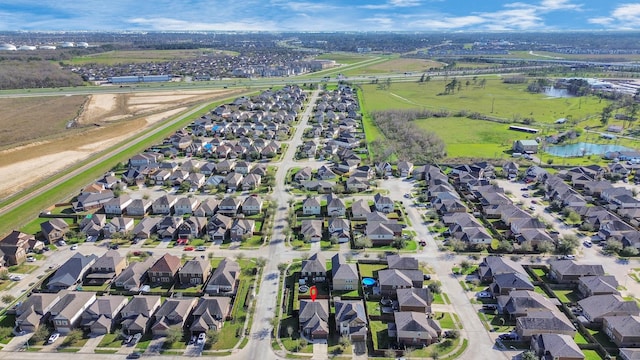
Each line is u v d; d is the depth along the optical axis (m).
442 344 88.88
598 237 130.88
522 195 164.50
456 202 149.75
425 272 114.38
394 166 197.25
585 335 90.88
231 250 127.06
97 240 133.75
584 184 169.12
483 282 110.06
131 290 107.44
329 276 112.69
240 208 155.75
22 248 122.19
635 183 173.88
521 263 118.06
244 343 89.88
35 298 98.44
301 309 95.69
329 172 184.75
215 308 96.19
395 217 146.88
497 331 92.38
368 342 90.50
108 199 160.25
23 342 90.62
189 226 134.38
